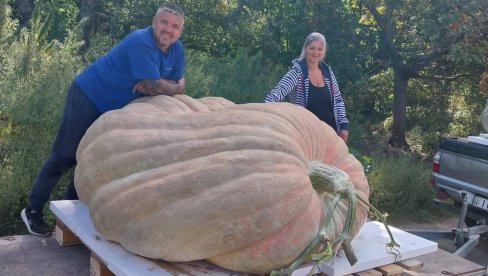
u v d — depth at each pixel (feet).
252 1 44.06
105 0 48.21
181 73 14.37
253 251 10.22
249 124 11.34
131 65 13.21
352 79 40.75
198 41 46.57
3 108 20.79
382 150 37.88
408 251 12.72
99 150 11.68
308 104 17.70
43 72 24.41
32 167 18.63
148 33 13.41
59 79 22.72
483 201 20.42
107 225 10.91
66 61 26.02
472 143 21.47
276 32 43.04
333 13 39.24
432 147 42.86
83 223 12.35
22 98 20.83
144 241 10.29
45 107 20.76
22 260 12.59
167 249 10.16
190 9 45.34
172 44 13.96
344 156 12.91
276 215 10.15
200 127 11.35
